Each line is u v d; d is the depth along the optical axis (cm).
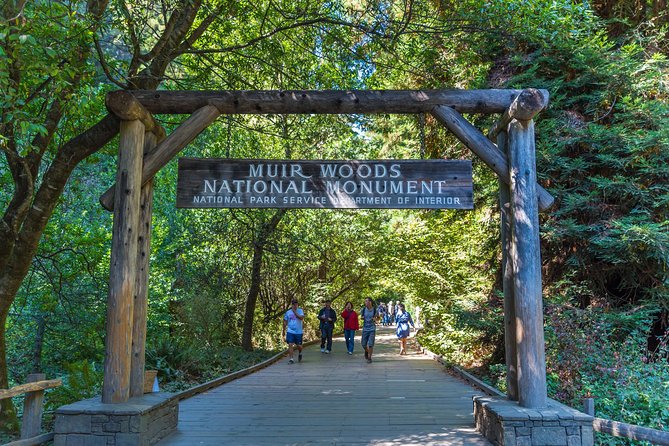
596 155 945
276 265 1941
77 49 666
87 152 695
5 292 704
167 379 1097
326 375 1255
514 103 604
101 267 1317
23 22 611
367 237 2120
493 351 1223
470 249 1287
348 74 1061
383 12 921
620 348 824
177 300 1642
